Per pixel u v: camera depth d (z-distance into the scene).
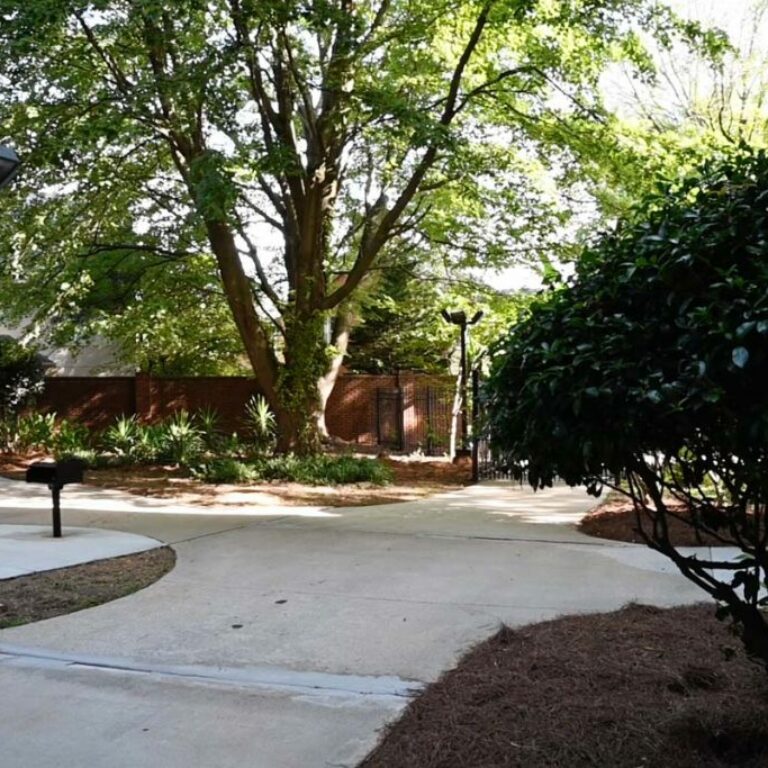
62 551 8.32
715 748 3.54
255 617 6.02
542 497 12.27
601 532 8.91
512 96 14.80
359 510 11.23
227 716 4.23
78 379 21.72
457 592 6.61
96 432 21.11
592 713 3.86
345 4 13.66
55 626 5.85
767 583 3.33
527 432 3.20
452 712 4.04
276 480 14.43
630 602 6.00
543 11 12.50
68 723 4.19
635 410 2.85
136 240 17.30
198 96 11.21
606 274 3.28
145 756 3.81
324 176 15.23
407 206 17.31
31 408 21.69
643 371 2.90
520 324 3.50
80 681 4.76
